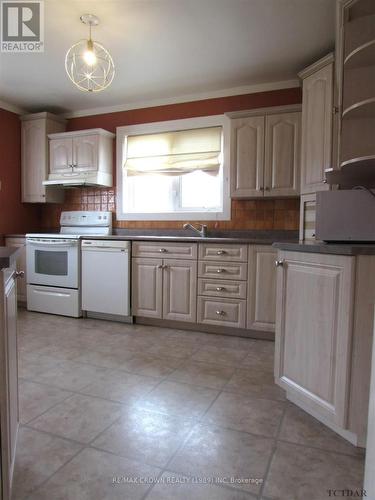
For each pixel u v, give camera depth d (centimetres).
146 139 393
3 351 102
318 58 296
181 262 315
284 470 134
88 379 215
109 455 142
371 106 194
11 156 415
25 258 391
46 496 119
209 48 281
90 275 351
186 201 391
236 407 182
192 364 241
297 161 304
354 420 145
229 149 357
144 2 224
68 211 433
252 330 301
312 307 163
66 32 259
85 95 379
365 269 140
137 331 317
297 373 175
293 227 338
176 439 153
